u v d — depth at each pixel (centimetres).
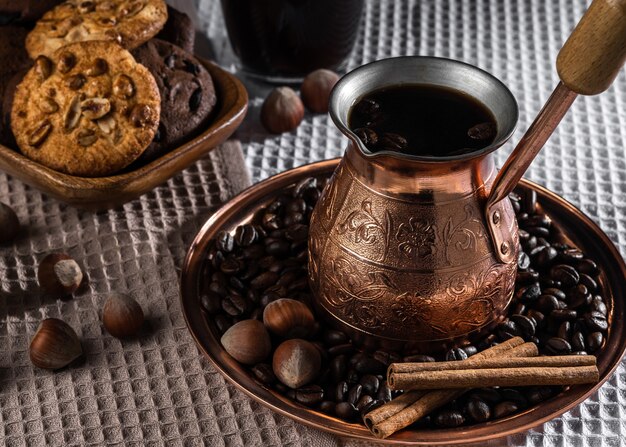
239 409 54
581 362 52
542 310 56
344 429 50
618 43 45
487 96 52
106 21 64
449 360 53
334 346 54
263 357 54
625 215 65
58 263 59
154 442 53
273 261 58
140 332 58
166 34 68
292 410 51
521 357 53
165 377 55
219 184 65
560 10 81
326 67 74
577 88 46
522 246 59
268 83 75
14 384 55
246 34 72
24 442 53
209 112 65
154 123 61
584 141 70
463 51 77
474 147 50
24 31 67
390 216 51
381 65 53
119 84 61
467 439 50
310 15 69
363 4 72
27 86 62
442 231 51
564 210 60
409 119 52
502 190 50
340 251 52
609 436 53
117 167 60
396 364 52
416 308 52
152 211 64
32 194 65
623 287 56
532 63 77
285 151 69
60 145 60
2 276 60
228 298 56
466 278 52
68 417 54
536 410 51
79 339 57
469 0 82
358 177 51
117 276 60
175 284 60
